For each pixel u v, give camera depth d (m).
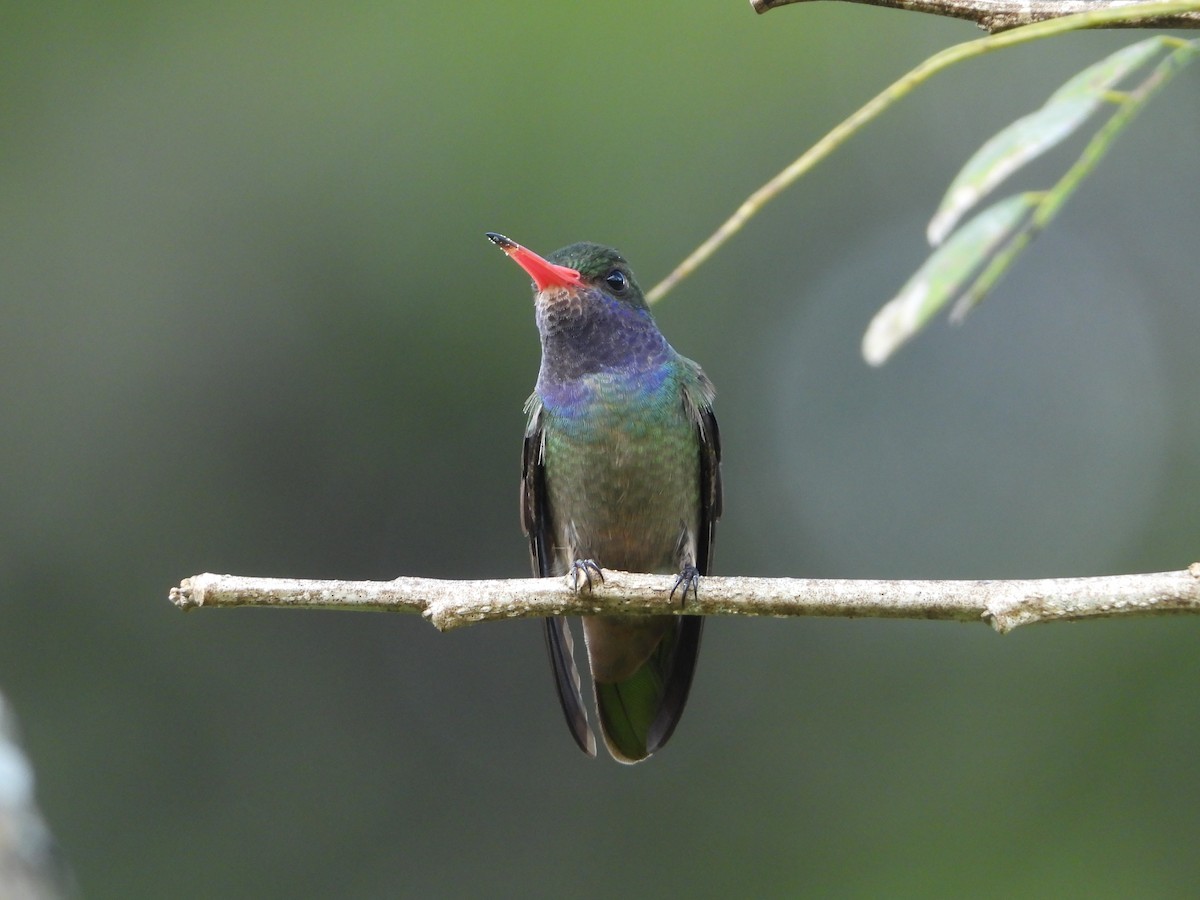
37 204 12.96
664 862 12.62
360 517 12.79
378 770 12.74
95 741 12.35
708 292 13.63
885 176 13.95
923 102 14.09
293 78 13.34
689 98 13.62
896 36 14.12
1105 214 14.74
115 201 13.05
